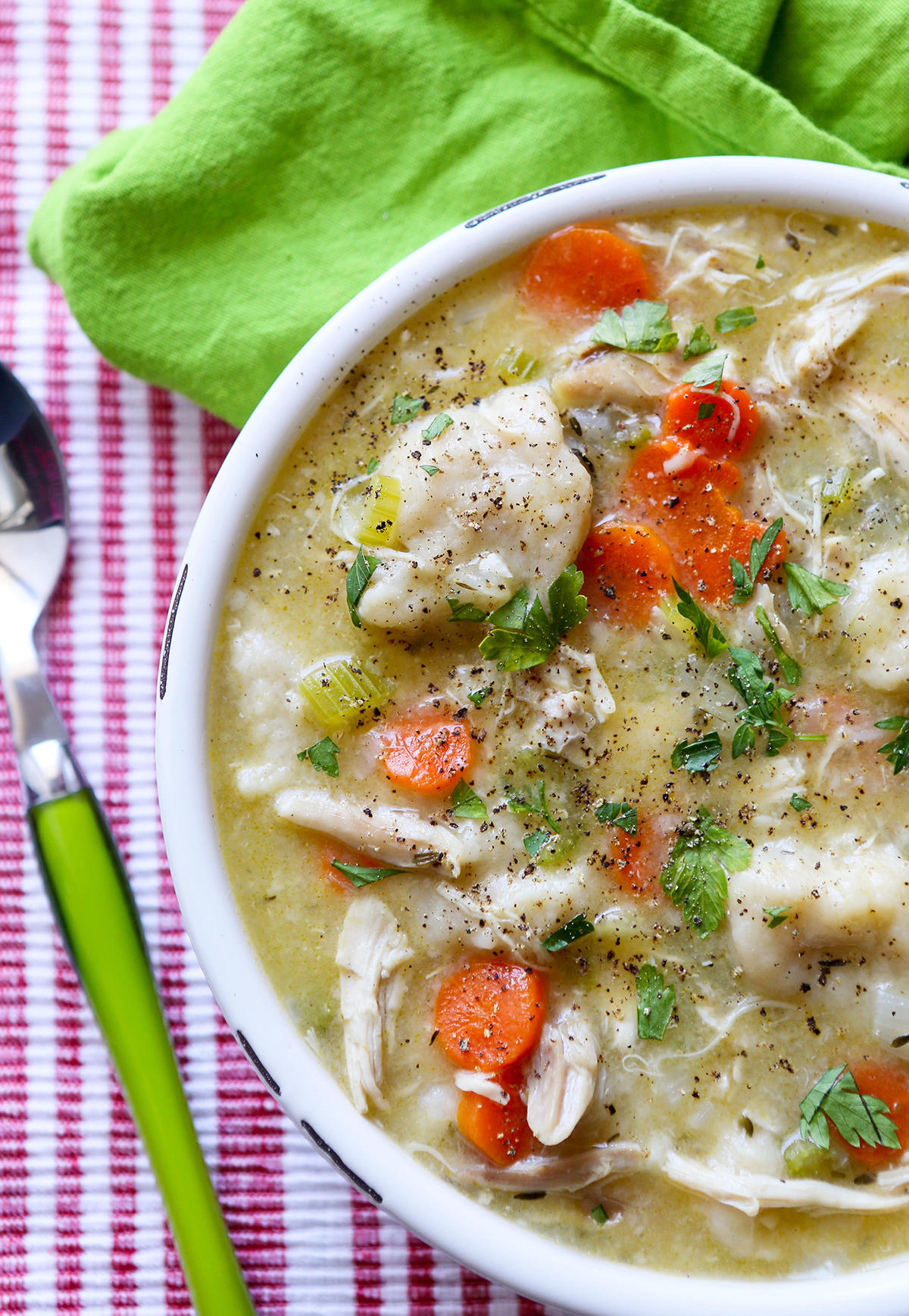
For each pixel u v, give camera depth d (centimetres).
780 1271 41
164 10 48
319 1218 46
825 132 44
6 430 47
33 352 48
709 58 44
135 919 45
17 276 48
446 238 42
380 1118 41
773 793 42
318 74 45
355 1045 41
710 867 41
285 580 42
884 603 42
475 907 41
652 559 42
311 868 42
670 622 42
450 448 41
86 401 48
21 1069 47
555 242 42
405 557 41
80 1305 46
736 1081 41
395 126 45
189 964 46
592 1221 41
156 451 48
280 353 45
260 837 42
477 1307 45
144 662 47
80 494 48
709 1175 41
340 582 42
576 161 45
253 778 42
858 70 45
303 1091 41
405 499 41
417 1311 45
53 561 47
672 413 42
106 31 48
